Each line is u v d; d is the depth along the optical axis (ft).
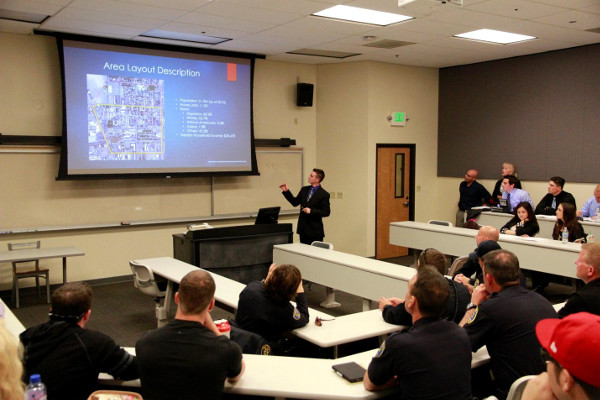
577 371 3.34
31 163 19.17
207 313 6.93
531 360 7.24
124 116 20.59
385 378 6.52
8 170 18.75
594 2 15.12
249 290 9.26
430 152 27.78
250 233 17.95
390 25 17.89
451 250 19.60
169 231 22.53
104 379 7.14
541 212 21.76
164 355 6.30
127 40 20.42
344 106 25.54
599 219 19.33
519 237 17.75
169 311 15.57
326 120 26.08
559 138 22.79
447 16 16.74
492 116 25.36
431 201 28.09
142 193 21.62
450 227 20.52
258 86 24.44
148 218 21.83
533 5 15.43
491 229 13.06
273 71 24.82
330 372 7.36
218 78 22.62
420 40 20.44
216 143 22.81
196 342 6.35
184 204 22.68
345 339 8.68
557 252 16.10
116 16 16.63
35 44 19.19
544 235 20.42
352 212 25.75
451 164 27.48
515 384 6.33
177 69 21.63
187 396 6.26
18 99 18.98
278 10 15.89
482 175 26.03
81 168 19.79
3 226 18.78
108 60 20.11
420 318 6.66
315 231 20.57
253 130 23.76
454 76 26.96
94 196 20.54
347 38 20.02
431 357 6.28
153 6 15.46
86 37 19.57
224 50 22.56
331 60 24.88
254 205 24.66
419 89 27.02
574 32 19.15
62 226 19.92
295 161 25.79
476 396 8.62
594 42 21.06
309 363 7.68
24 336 6.64
